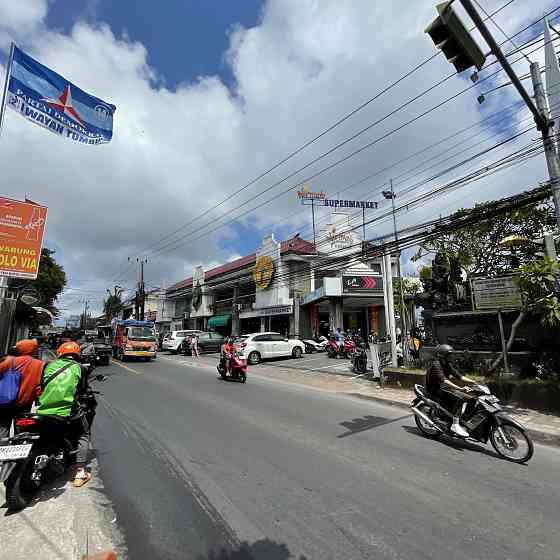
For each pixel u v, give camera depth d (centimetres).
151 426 679
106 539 319
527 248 1245
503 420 530
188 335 2805
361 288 2534
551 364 874
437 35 461
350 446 566
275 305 2858
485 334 1145
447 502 385
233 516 355
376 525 338
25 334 2100
